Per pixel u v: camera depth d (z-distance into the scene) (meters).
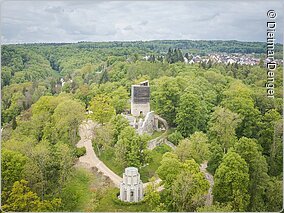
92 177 68.44
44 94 102.81
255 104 92.25
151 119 86.31
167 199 62.28
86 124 90.38
